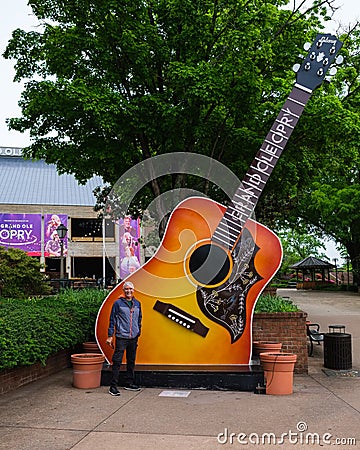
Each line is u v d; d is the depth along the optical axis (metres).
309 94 10.19
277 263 9.80
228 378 8.70
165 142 13.99
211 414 7.09
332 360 10.88
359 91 16.59
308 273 58.41
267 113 14.16
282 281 60.44
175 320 9.59
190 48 13.70
